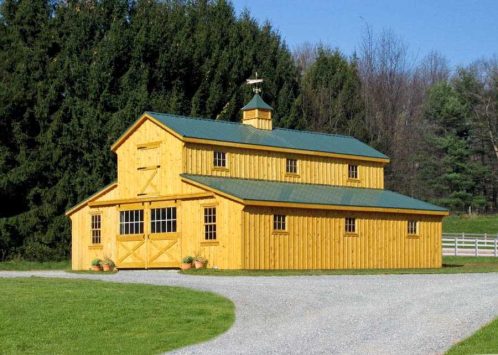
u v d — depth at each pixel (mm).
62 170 56156
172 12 69812
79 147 56281
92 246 45406
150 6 65688
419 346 18953
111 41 59031
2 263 52344
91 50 59812
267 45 72500
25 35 58938
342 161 48312
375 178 50156
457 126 95188
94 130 56219
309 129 74812
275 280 32812
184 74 64062
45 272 43844
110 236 44469
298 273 36969
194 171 41438
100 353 19219
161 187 42094
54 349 19703
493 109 99312
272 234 39281
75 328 21734
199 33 67500
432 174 92375
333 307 24453
